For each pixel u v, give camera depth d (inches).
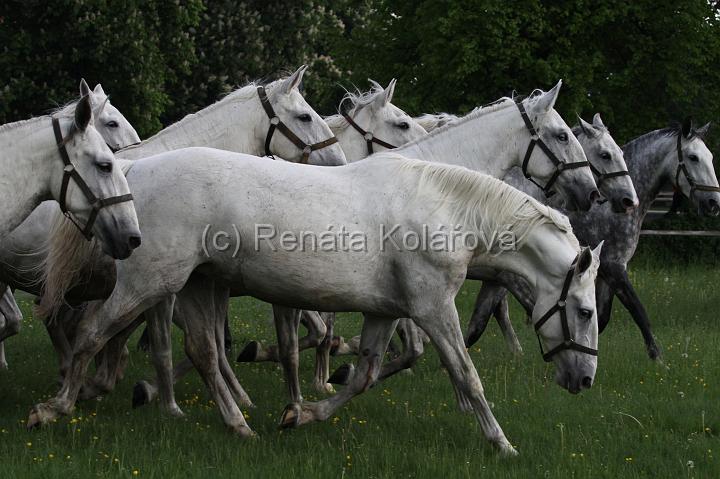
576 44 884.0
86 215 225.5
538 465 230.1
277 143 319.3
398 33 1008.2
